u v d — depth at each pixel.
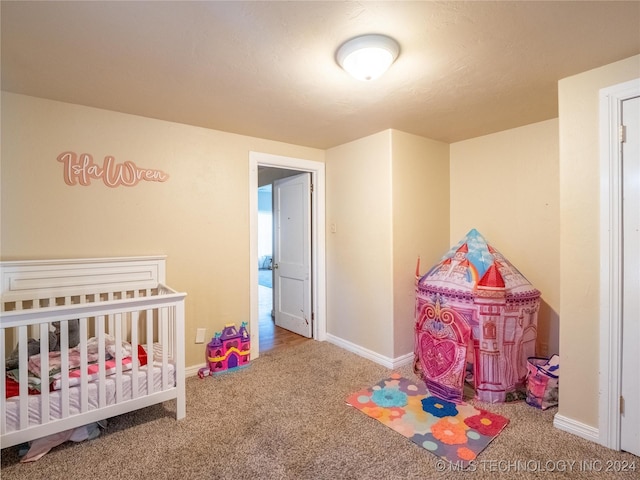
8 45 1.56
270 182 4.70
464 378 2.32
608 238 1.76
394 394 2.40
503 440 1.86
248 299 3.12
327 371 2.83
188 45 1.57
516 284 2.37
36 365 1.85
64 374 1.74
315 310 3.66
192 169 2.79
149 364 2.02
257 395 2.41
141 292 2.58
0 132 2.08
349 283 3.32
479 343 2.30
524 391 2.33
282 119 2.62
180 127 2.73
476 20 1.38
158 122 2.62
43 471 1.64
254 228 3.13
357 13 1.33
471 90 2.08
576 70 1.82
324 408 2.22
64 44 1.55
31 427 1.65
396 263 2.90
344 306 3.40
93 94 2.13
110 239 2.45
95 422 1.93
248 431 1.97
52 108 2.23
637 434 1.71
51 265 2.20
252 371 2.84
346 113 2.48
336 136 3.10
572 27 1.43
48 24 1.40
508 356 2.29
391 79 1.92
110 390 1.89
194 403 2.30
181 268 2.76
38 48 1.59
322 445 1.84
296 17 1.36
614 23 1.40
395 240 2.89
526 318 2.33
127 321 2.53
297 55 1.66
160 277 2.62
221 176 2.94
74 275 2.28
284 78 1.91
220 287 2.95
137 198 2.55
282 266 4.16
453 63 1.74
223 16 1.35
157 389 2.06
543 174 2.72
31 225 2.17
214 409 2.22
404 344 2.98
